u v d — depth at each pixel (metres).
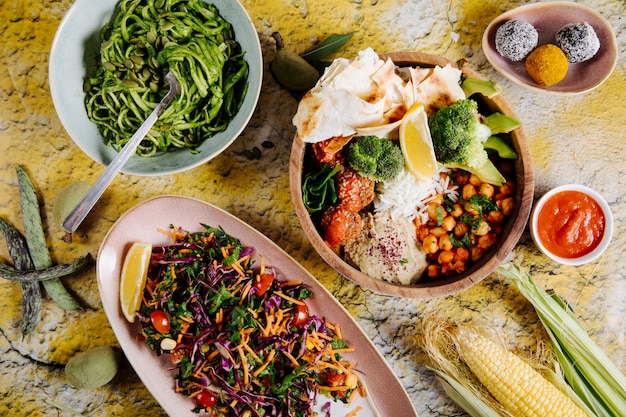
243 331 0.83
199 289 0.85
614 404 0.88
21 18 0.91
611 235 0.85
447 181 0.85
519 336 0.91
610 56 0.86
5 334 0.92
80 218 0.80
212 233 0.86
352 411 0.87
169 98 0.81
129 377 0.92
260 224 0.91
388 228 0.84
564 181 0.90
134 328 0.87
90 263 0.91
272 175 0.91
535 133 0.90
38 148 0.91
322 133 0.79
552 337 0.88
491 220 0.83
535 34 0.85
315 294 0.86
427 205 0.85
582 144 0.90
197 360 0.84
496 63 0.88
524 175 0.80
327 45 0.87
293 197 0.80
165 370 0.87
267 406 0.85
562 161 0.90
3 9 0.91
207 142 0.84
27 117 0.91
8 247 0.90
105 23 0.82
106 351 0.88
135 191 0.91
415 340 0.91
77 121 0.82
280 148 0.90
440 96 0.80
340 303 0.87
